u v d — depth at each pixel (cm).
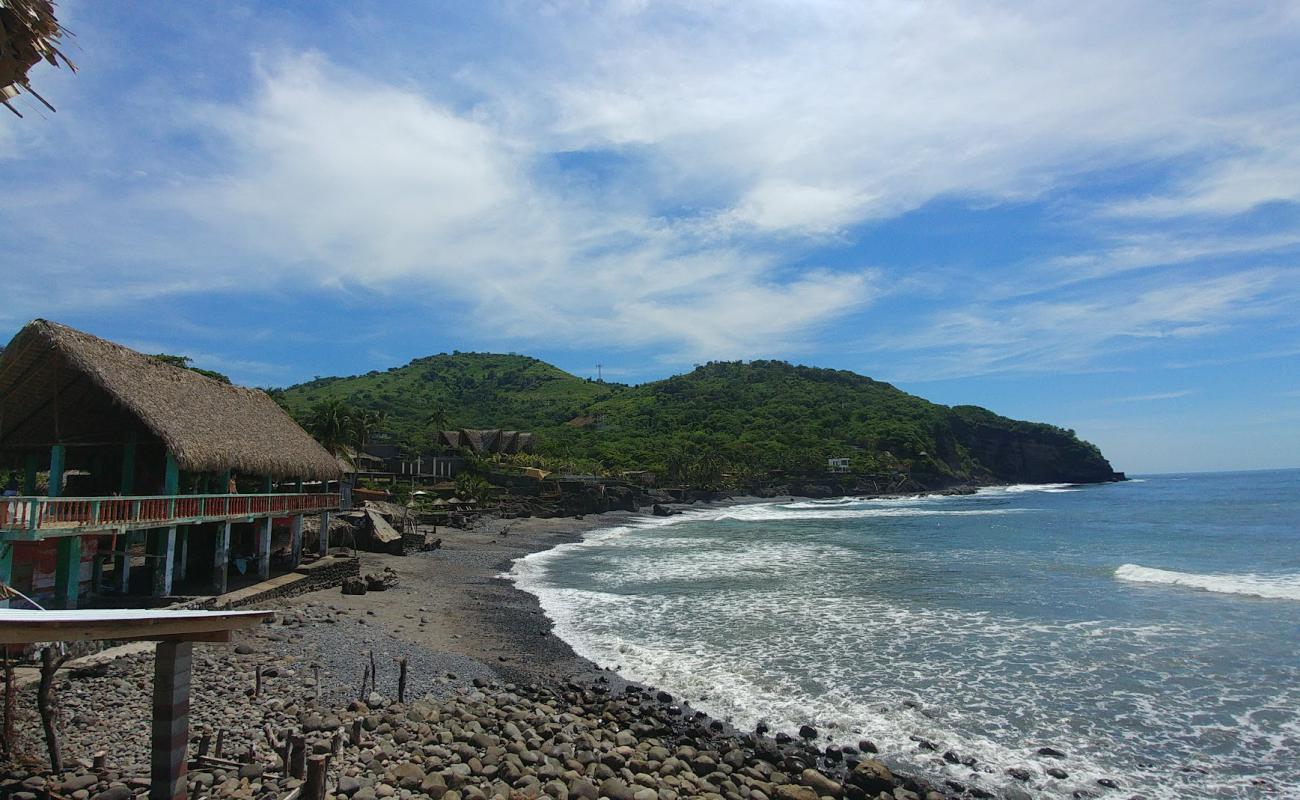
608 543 5397
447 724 1438
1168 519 6894
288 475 2788
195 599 2194
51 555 1942
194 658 1670
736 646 2156
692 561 4181
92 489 2683
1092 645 2098
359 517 4166
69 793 973
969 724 1539
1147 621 2380
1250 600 2717
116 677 1462
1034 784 1272
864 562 4022
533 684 1789
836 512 9388
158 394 2217
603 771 1263
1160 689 1719
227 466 2309
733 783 1259
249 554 3062
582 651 2106
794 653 2077
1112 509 8738
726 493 12556
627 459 13288
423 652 1984
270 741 1203
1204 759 1353
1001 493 15112
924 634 2272
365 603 2652
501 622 2462
